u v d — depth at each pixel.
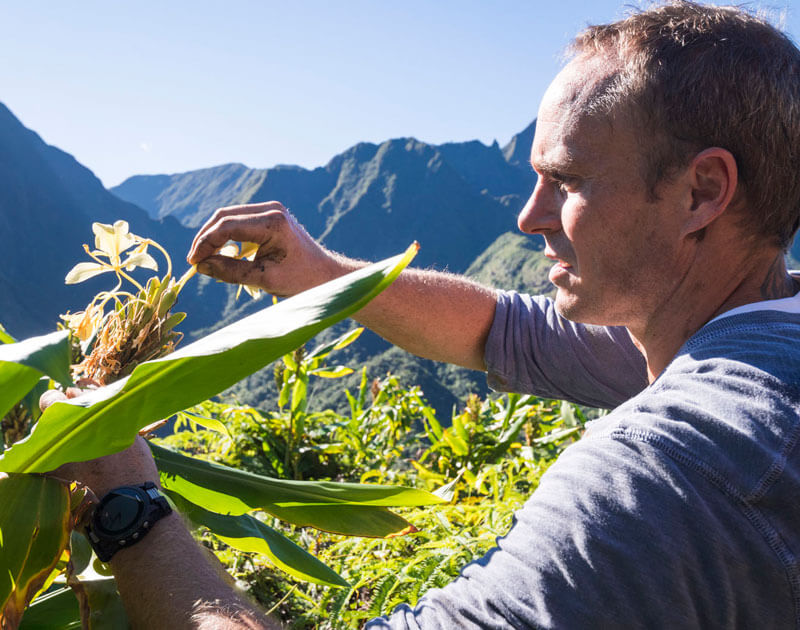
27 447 0.81
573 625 0.76
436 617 0.83
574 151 1.01
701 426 0.80
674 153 0.94
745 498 0.77
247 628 0.79
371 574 1.83
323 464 4.14
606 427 0.89
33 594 0.84
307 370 4.04
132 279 1.18
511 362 1.62
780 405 0.80
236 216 1.33
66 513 0.86
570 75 1.04
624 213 0.99
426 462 4.48
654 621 0.76
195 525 1.24
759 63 0.92
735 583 0.77
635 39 0.98
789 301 0.93
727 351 0.87
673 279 1.01
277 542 1.33
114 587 0.89
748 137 0.91
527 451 3.86
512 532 0.86
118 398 0.79
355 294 0.74
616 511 0.78
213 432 3.87
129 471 0.95
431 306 1.61
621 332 1.50
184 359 0.74
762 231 0.95
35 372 0.80
